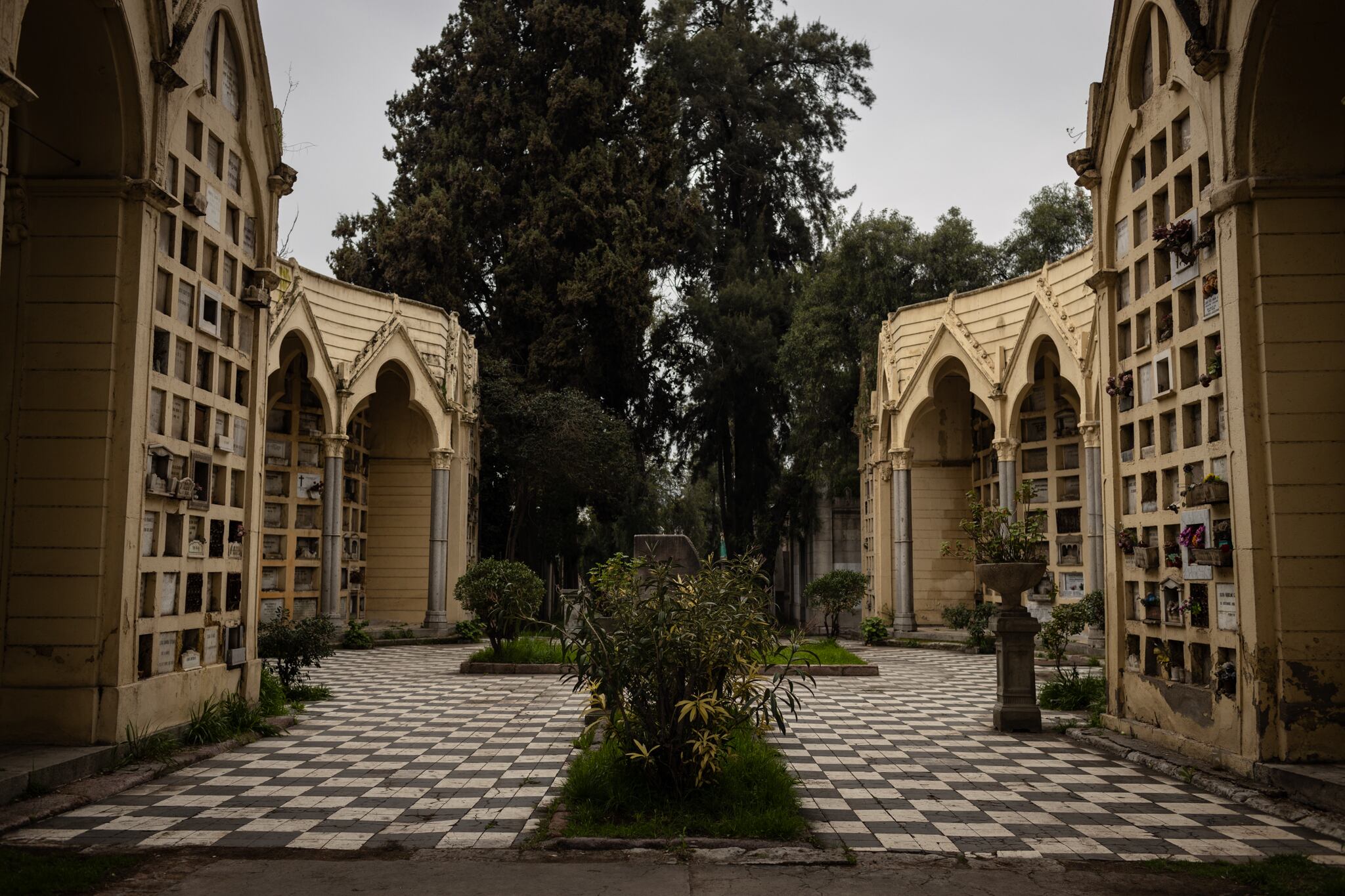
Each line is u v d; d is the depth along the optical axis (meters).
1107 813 6.63
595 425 27.27
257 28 10.41
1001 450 22.52
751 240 35.75
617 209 28.84
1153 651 9.30
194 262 9.16
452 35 31.77
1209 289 8.24
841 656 18.38
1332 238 7.66
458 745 9.28
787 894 4.93
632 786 6.52
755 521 32.09
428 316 24.89
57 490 7.90
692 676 6.52
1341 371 7.55
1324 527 7.43
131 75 8.01
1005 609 10.62
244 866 5.36
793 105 36.34
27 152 8.09
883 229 28.88
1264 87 7.63
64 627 7.80
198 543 9.26
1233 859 5.57
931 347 24.27
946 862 5.51
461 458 25.31
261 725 9.82
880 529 26.28
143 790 7.21
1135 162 9.79
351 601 23.94
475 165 30.56
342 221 31.88
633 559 7.00
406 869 5.32
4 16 6.07
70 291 8.06
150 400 8.34
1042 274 21.66
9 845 5.77
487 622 17.28
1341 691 7.28
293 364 22.19
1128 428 9.95
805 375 28.91
